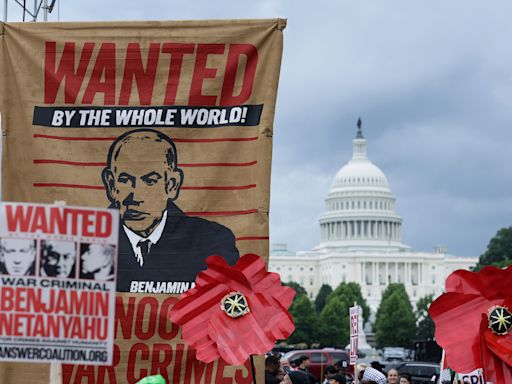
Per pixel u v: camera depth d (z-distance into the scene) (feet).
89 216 23.27
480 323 30.94
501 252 595.06
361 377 70.33
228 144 38.47
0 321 22.91
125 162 38.50
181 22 38.83
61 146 38.52
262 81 38.68
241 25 38.75
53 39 38.83
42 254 23.06
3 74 38.83
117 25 38.83
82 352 23.16
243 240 38.17
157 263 38.14
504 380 30.78
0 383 36.70
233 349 31.78
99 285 23.24
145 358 37.70
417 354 212.84
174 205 38.37
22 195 38.50
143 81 38.70
